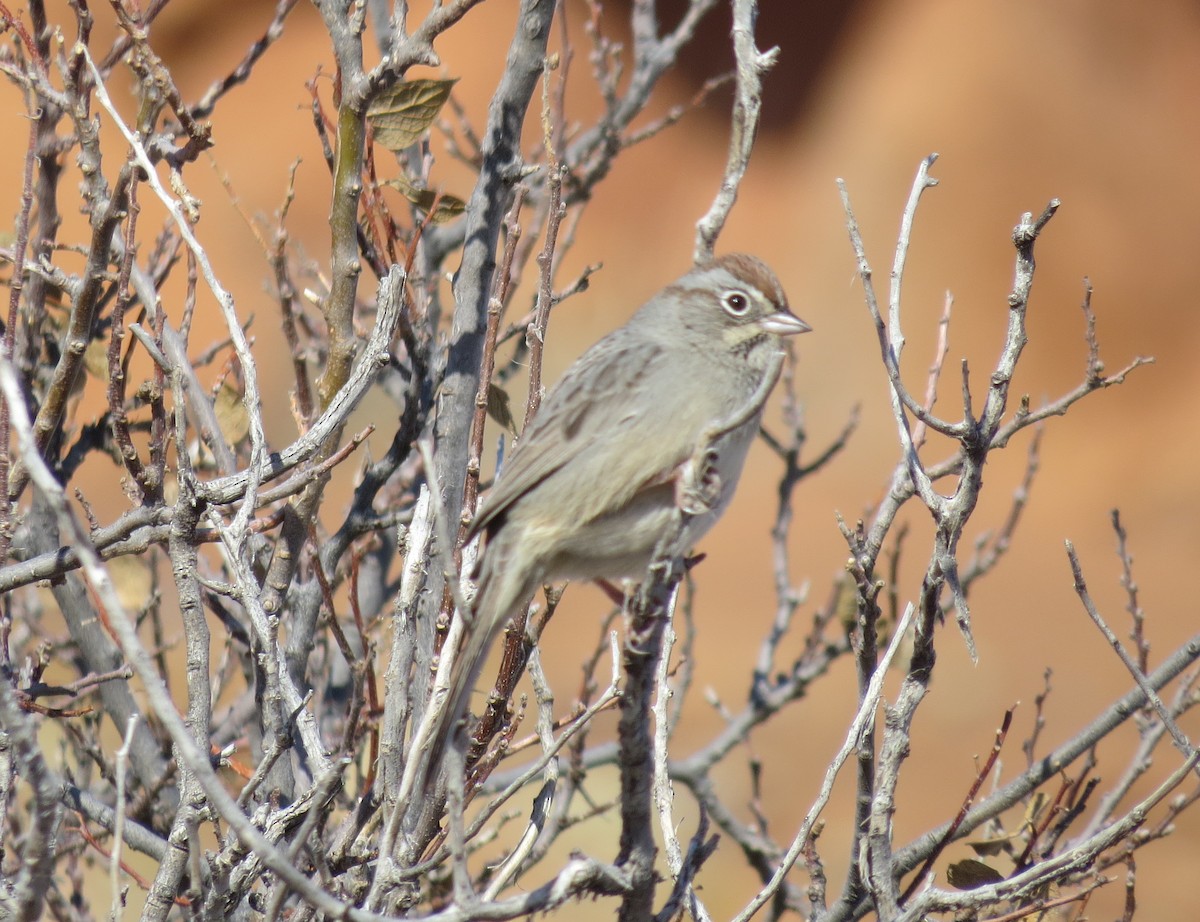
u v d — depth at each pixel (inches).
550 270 322.0
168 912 265.0
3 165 1229.7
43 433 321.7
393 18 354.6
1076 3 1512.1
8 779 275.3
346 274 340.2
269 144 1403.8
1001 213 1461.6
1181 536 1310.3
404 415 362.6
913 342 1432.1
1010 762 957.8
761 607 1186.6
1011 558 1293.1
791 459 493.7
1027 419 299.4
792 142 1605.6
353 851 296.5
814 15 1601.9
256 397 283.9
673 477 327.6
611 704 307.4
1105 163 1470.2
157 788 360.2
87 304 312.0
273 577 328.2
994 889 267.1
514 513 325.4
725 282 347.3
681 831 652.7
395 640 292.7
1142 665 366.6
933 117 1498.5
